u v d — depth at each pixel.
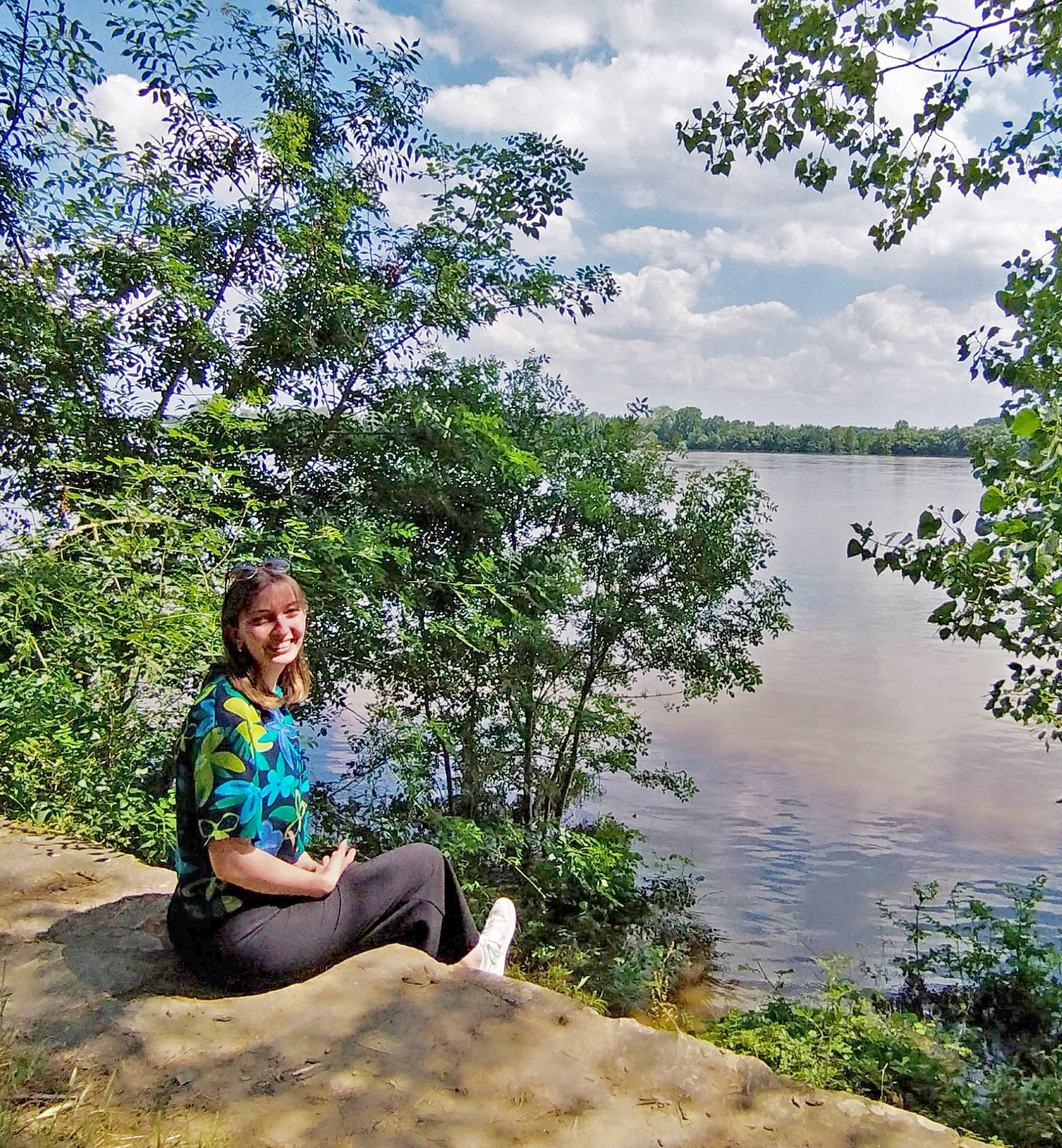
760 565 12.55
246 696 2.47
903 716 24.47
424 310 9.30
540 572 9.89
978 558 4.84
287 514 8.43
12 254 7.23
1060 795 18.22
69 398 7.10
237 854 2.37
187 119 8.41
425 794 8.51
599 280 9.65
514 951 8.99
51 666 4.51
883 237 6.20
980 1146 1.92
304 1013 2.33
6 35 6.90
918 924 10.94
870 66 5.47
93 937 2.76
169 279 7.66
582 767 13.88
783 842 15.27
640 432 11.80
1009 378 5.99
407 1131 1.86
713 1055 2.16
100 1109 1.92
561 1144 1.84
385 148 9.66
